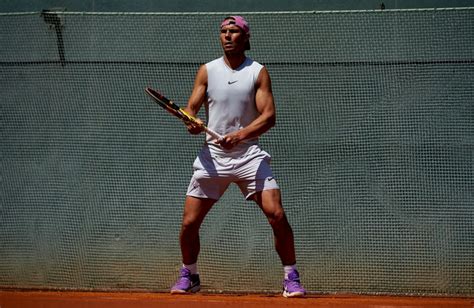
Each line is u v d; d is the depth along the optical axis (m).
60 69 26.59
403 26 25.36
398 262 25.08
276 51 25.91
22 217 26.41
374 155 25.42
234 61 20.38
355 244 25.30
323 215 25.53
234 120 20.28
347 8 27.05
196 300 20.58
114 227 26.19
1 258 26.31
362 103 25.53
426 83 25.23
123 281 25.91
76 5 27.73
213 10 27.38
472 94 24.98
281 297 22.42
